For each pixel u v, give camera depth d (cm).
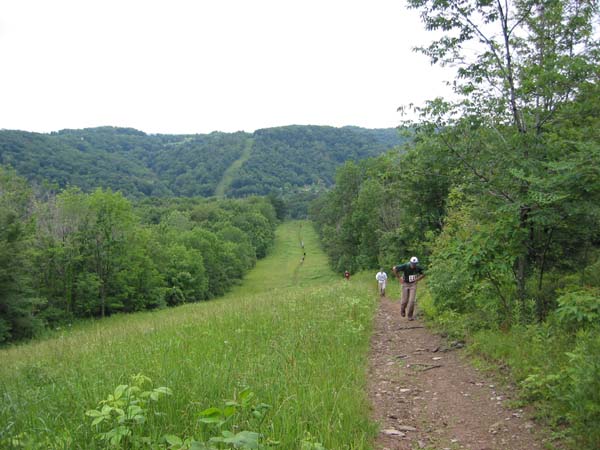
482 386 619
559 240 836
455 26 912
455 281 1026
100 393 501
